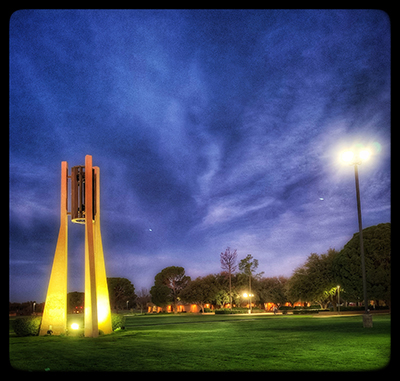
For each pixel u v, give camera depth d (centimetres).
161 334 2400
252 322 3678
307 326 2867
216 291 8400
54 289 2444
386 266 5031
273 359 1310
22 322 2375
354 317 4178
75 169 2533
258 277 8144
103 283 2564
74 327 2470
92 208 2425
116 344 1870
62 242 2514
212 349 1609
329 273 6406
